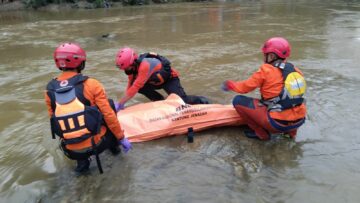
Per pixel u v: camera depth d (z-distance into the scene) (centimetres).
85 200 303
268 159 354
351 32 1004
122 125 391
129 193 308
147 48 858
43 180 332
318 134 399
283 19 1294
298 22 1212
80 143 304
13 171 348
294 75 362
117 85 589
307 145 378
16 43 969
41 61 767
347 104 479
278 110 364
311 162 346
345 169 333
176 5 1922
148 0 2011
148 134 390
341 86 551
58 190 317
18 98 543
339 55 751
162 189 312
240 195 301
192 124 402
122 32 1090
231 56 761
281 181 318
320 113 451
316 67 661
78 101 295
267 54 368
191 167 343
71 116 293
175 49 838
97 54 809
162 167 344
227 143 387
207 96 530
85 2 1862
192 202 294
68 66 303
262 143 385
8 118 469
